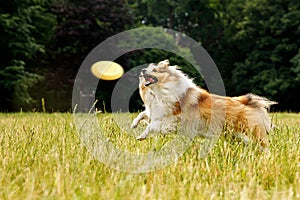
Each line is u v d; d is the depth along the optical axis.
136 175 3.93
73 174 3.79
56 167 3.92
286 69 28.72
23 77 22.67
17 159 4.30
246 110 6.07
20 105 23.91
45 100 24.91
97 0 25.77
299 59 26.86
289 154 4.72
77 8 25.23
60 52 25.50
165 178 3.84
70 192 3.19
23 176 3.69
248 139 5.88
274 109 28.86
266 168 4.13
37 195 3.20
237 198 3.26
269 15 29.84
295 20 28.34
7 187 3.35
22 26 22.78
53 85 25.08
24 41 23.23
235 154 4.89
